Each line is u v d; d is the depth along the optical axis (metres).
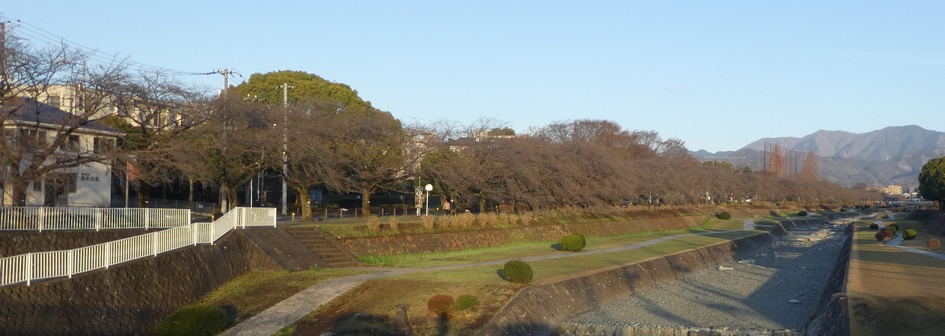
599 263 36.47
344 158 46.91
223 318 21.77
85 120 30.52
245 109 41.66
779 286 37.59
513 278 26.56
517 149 56.31
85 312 19.50
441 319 22.81
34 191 35.19
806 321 27.19
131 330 20.95
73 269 19.84
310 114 47.25
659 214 79.69
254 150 42.69
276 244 31.45
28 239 23.08
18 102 29.06
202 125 40.44
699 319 27.89
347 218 49.84
